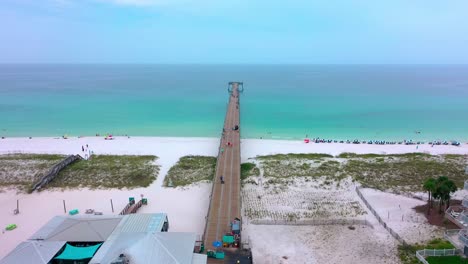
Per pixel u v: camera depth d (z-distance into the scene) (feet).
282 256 126.72
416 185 191.21
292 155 249.75
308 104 469.98
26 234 141.79
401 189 186.09
